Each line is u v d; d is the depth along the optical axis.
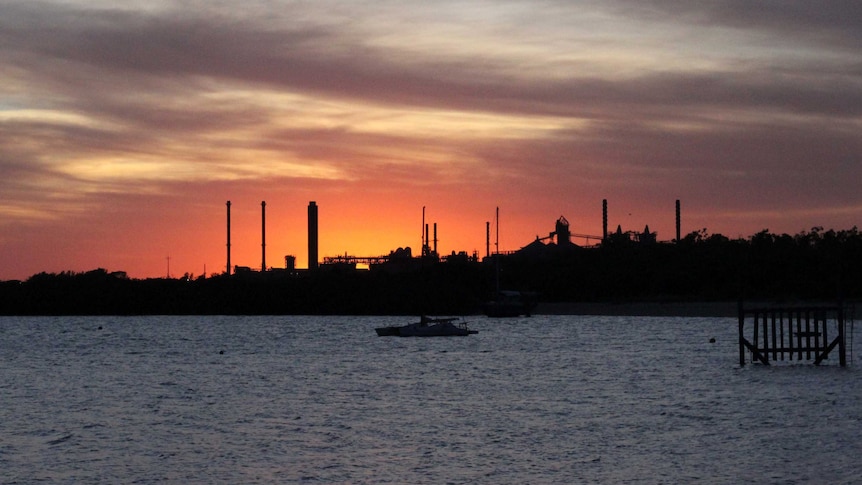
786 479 54.47
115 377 112.12
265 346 161.62
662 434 67.62
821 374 97.31
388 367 119.56
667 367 112.88
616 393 89.88
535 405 82.44
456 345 155.25
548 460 59.91
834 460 58.47
